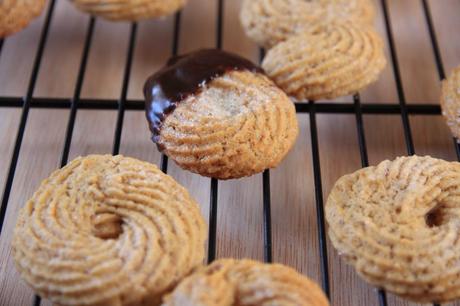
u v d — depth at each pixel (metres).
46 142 0.33
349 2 0.34
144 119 0.34
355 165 0.33
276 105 0.30
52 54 0.36
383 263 0.27
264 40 0.34
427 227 0.28
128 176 0.29
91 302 0.26
